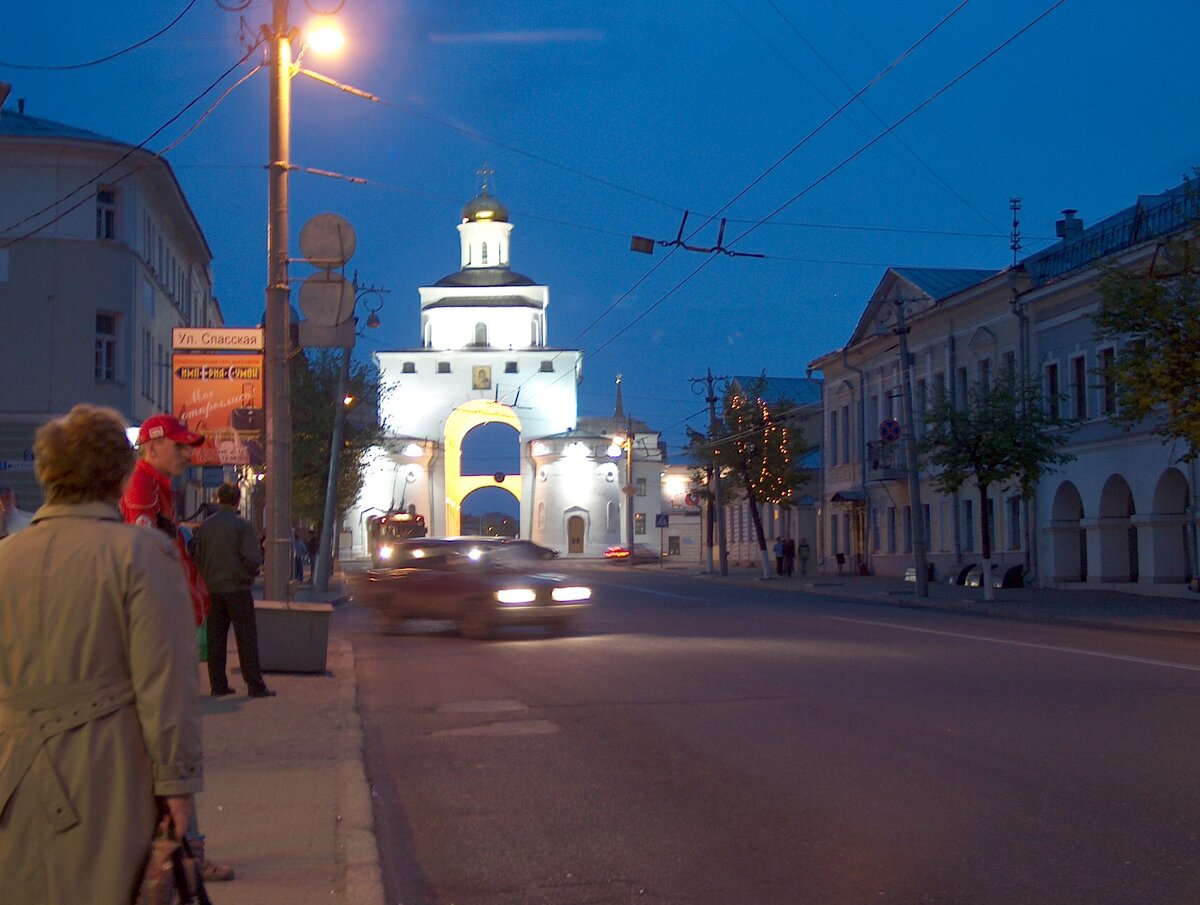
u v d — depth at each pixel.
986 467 35.38
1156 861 7.06
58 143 38.12
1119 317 24.77
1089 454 38.94
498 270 99.94
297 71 17.91
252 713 12.48
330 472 40.62
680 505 95.75
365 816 7.97
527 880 7.02
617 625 25.12
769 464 55.75
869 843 7.54
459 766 10.30
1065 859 7.12
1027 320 42.09
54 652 3.72
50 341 38.22
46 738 3.68
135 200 39.88
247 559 13.59
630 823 8.22
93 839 3.67
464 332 98.06
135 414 39.84
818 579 53.50
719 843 7.66
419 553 23.70
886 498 54.56
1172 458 34.69
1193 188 26.25
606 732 11.68
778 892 6.64
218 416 20.36
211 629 13.73
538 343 98.81
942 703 13.02
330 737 11.03
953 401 38.03
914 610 32.22
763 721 12.05
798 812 8.37
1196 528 34.34
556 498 94.00
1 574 3.78
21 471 37.31
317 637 15.79
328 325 17.44
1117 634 23.62
